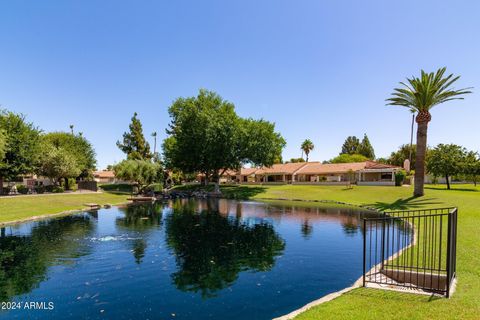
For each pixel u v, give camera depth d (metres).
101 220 25.66
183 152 58.75
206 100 58.34
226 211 32.38
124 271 11.93
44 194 41.78
